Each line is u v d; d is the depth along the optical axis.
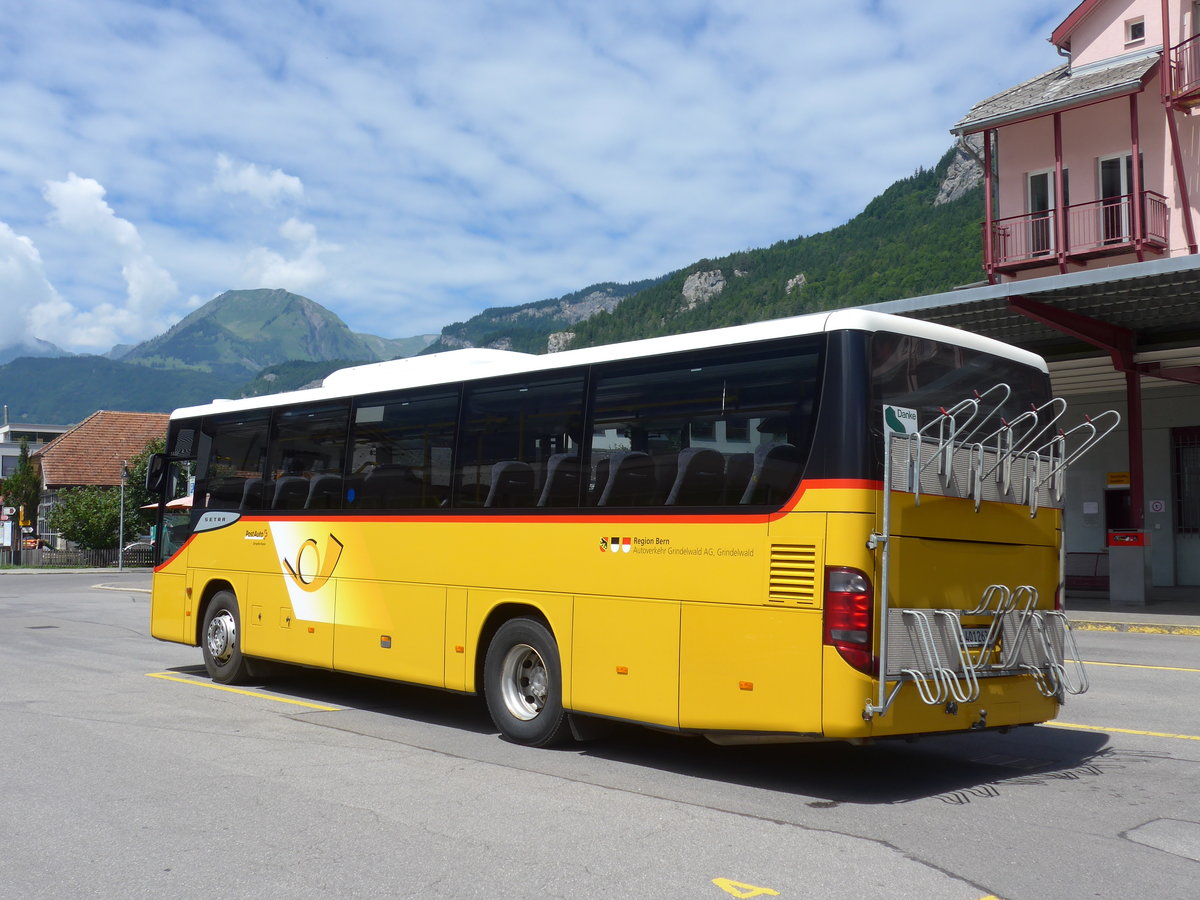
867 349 6.75
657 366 7.80
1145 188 26.30
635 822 6.16
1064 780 7.32
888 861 5.40
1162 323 19.81
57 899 4.86
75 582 40.56
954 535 7.09
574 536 8.16
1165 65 25.30
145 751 8.18
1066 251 26.72
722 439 7.29
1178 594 23.52
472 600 8.98
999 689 7.30
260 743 8.58
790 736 6.68
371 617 10.01
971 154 29.05
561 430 8.44
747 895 4.88
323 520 10.70
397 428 10.02
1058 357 21.86
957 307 18.88
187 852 5.57
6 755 8.01
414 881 5.09
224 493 12.23
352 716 10.01
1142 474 21.20
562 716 8.26
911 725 6.65
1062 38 29.06
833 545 6.57
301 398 11.29
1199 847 5.67
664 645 7.43
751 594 6.94
